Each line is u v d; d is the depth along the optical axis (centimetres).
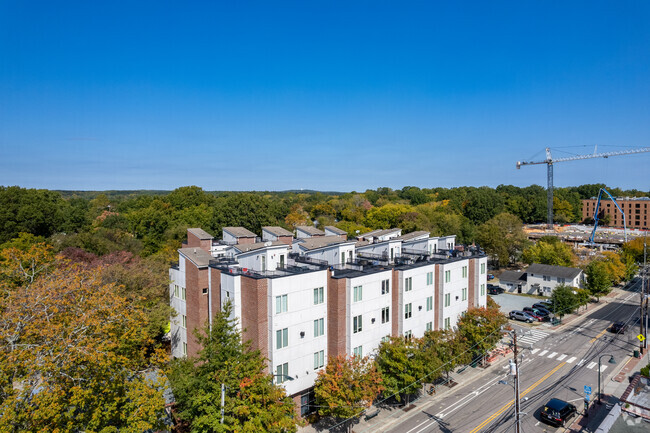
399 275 3806
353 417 3116
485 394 3662
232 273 3281
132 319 2723
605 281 6825
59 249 6275
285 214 12562
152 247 8225
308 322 3319
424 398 3588
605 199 16850
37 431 1941
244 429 2255
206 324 2902
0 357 2066
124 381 2402
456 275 4422
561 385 3841
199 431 2398
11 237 7575
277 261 3531
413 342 3512
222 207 9231
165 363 2997
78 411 2219
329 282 3438
